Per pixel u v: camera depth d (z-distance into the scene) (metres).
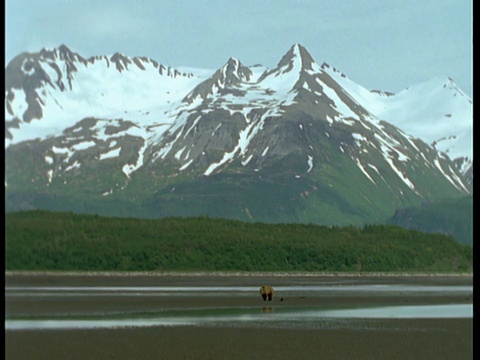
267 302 141.88
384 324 103.50
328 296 165.00
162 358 76.44
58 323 101.25
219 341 86.25
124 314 113.62
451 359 78.44
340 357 77.94
